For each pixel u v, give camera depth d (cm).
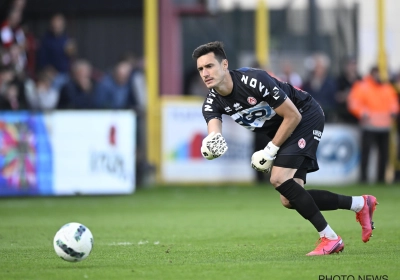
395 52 7112
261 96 2514
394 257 2472
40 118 5447
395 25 7075
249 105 2555
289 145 2586
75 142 5491
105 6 6750
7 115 5409
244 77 2517
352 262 2359
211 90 2650
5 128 5400
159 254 2672
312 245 2889
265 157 2556
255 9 6919
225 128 6228
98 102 6162
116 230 3544
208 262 2433
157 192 5781
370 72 6309
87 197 5512
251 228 3559
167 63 6612
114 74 6228
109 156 5538
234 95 2541
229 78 2528
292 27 6975
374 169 6481
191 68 6812
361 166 6381
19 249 2867
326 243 2564
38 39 6825
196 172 6256
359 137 6425
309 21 6981
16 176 5412
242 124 2678
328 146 6375
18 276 2198
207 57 2491
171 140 6250
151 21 6378
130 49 6831
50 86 6234
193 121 6256
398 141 6631
